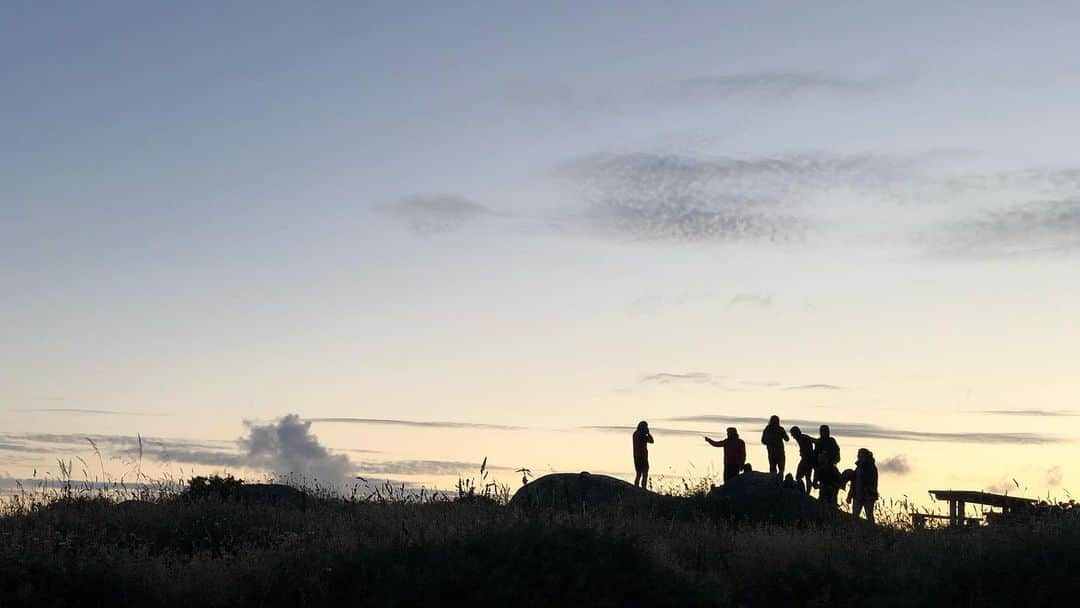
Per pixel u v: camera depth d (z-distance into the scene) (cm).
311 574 1499
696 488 2827
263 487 2433
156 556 1733
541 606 1399
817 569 1744
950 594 1605
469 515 1948
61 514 2023
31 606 1395
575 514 2002
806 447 2883
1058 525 1808
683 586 1529
